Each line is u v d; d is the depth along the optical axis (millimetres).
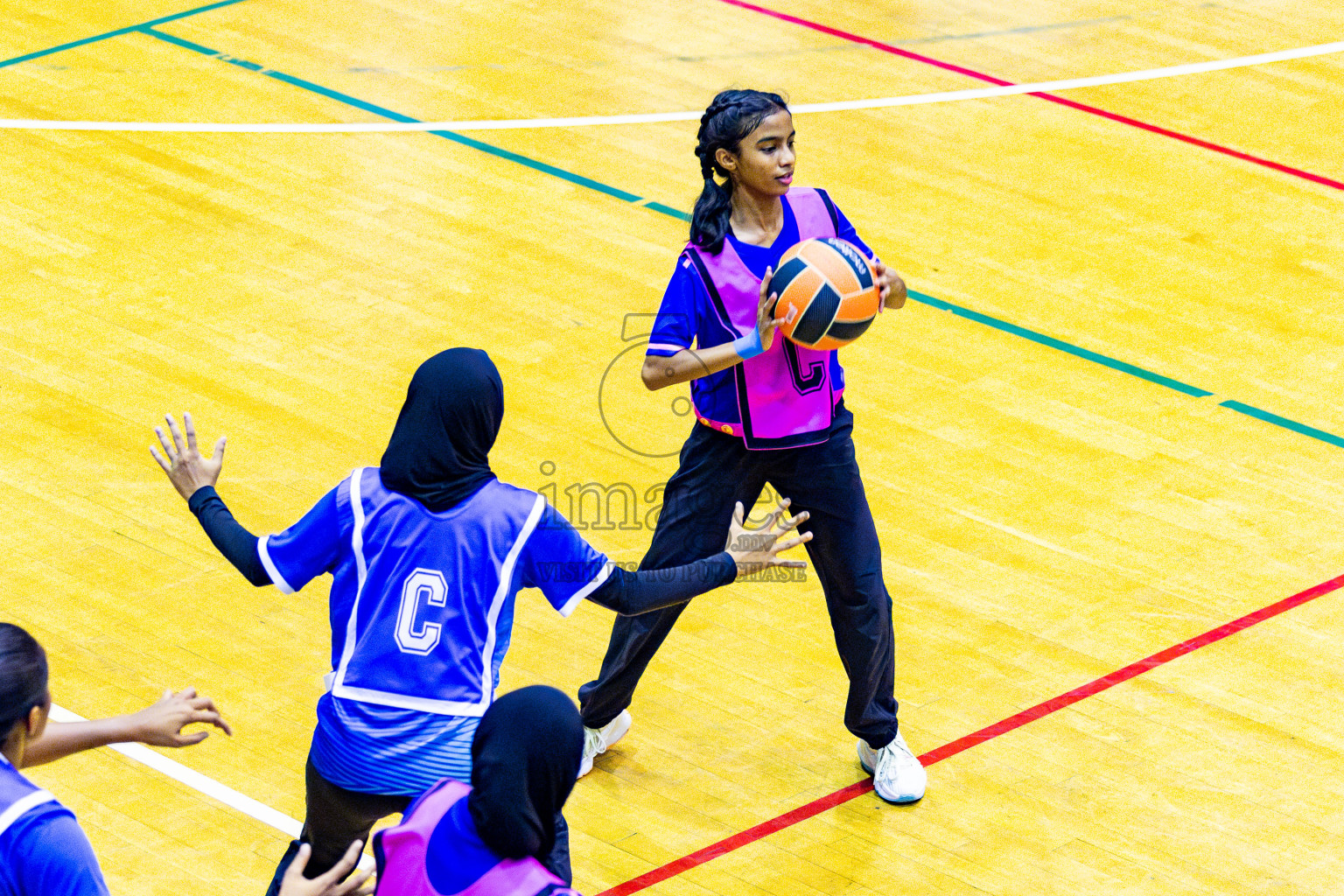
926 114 33625
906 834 16031
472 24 37344
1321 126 33688
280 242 27328
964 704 17875
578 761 9664
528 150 31250
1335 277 27703
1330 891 15320
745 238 15031
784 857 15680
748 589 19859
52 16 36625
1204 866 15609
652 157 31219
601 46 36594
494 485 12305
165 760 16406
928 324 25797
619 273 26953
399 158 30594
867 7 39656
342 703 12039
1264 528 21094
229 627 18484
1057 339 25562
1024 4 40156
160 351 23922
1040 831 16062
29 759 10820
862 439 22781
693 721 17609
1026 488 21828
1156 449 22797
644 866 15477
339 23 37062
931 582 19891
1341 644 18891
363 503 12203
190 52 35000
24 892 9398
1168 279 27453
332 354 24109
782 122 14648
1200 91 35188
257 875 15008
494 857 9617
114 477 21047
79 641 18031
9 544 19594
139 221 27672
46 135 30594
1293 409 23891
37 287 25406
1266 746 17266
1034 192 30344
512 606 12383
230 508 20469
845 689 18219
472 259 27125
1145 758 17062
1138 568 20250
